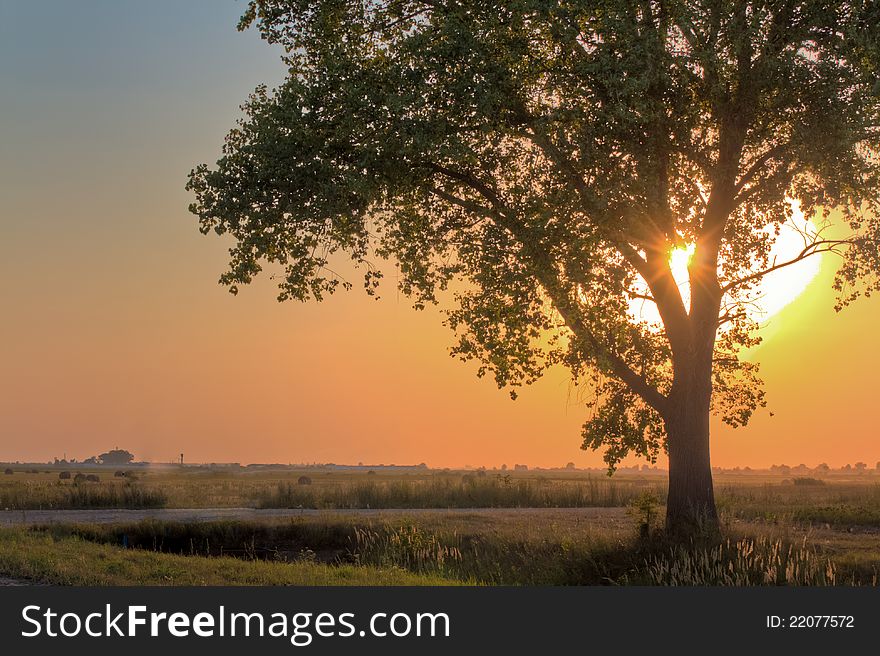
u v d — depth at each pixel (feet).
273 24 75.10
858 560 62.44
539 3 61.05
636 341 74.33
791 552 64.23
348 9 74.95
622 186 62.69
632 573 61.26
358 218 69.26
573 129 63.46
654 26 64.64
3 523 89.92
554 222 63.93
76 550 61.21
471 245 68.03
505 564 72.13
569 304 66.95
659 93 64.80
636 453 79.05
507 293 65.36
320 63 70.59
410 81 64.18
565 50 64.39
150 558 59.62
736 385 81.46
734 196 71.77
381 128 65.16
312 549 85.71
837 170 65.00
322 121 67.41
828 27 65.16
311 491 143.02
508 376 72.84
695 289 74.02
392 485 145.59
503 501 138.21
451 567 72.54
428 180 72.28
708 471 73.46
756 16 62.54
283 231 68.80
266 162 65.57
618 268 64.64
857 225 70.90
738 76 66.69
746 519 96.84
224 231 66.69
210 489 185.57
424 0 71.72
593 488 146.82
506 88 63.93
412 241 74.90
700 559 59.98
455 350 72.54
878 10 62.80
